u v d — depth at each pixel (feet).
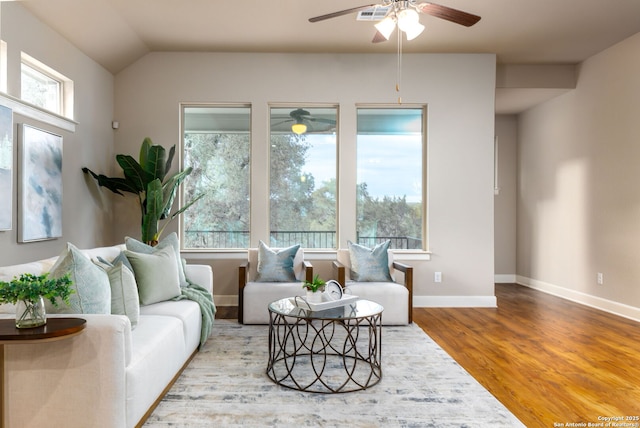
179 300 10.85
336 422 7.23
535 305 17.01
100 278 7.23
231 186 16.90
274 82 16.55
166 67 16.44
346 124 16.63
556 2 12.50
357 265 14.67
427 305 16.69
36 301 5.77
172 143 16.48
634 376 9.46
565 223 18.56
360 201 17.01
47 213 11.96
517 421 7.34
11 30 10.59
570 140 18.22
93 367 6.17
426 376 9.35
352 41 15.48
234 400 8.05
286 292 13.65
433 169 16.71
